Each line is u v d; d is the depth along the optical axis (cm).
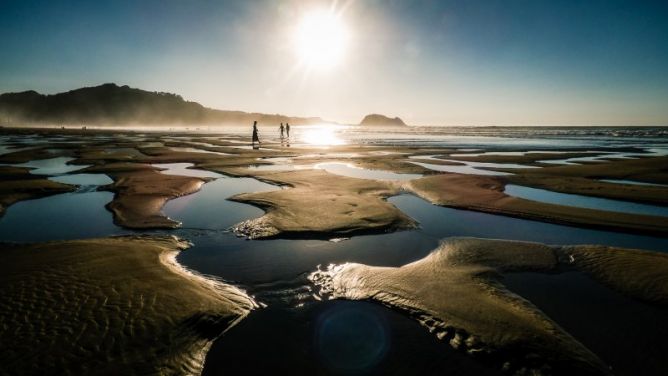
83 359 516
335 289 763
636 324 634
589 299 727
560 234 1181
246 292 743
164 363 522
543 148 5181
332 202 1505
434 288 764
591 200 1736
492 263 910
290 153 4066
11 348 529
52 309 634
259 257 937
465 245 1039
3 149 4372
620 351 556
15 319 600
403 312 671
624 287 777
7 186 1806
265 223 1207
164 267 846
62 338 556
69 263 845
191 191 1800
